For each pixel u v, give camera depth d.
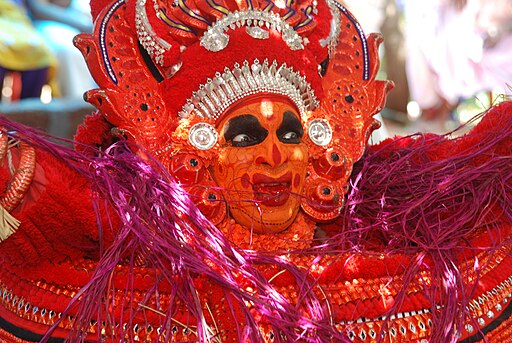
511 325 1.31
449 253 1.30
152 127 1.31
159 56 1.31
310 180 1.37
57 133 3.13
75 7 4.69
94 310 1.18
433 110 4.70
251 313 1.19
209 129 1.29
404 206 1.39
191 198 1.29
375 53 1.46
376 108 1.44
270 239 1.33
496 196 1.38
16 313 1.25
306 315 1.21
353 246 1.33
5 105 3.12
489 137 1.41
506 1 3.93
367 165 1.46
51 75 3.87
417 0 4.32
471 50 4.03
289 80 1.32
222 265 1.19
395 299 1.26
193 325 1.20
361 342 1.23
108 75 1.31
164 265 1.22
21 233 1.19
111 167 1.28
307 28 1.36
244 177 1.29
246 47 1.28
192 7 1.31
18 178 1.17
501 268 1.33
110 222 1.21
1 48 3.67
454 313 1.23
